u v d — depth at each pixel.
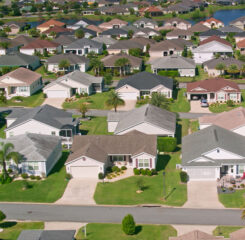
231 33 178.38
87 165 69.56
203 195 63.06
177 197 62.88
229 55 145.25
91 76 120.12
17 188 67.50
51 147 74.38
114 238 53.16
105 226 56.12
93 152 71.00
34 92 118.12
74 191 65.94
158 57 153.75
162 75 128.88
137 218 57.78
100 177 69.06
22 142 74.25
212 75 128.88
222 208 59.47
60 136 81.50
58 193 65.56
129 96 109.88
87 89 113.19
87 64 139.62
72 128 83.69
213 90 105.62
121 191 65.38
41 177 70.62
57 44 163.38
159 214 58.59
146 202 61.97
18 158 69.69
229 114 84.25
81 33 179.50
